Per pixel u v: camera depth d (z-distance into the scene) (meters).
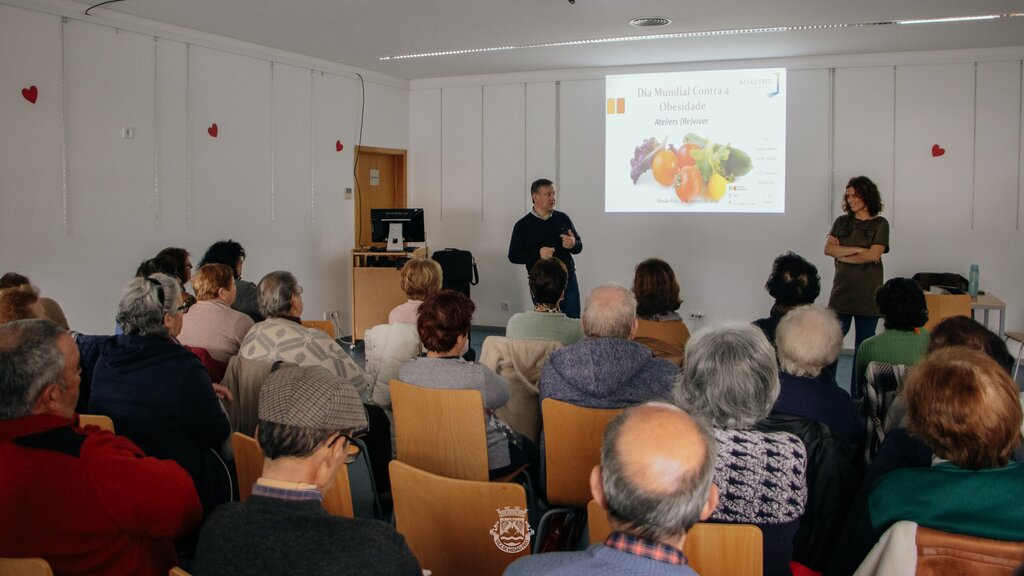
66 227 5.25
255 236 6.79
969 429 1.51
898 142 6.86
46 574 1.37
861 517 1.67
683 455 1.10
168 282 2.56
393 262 7.55
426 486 1.92
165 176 5.93
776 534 1.66
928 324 5.48
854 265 5.24
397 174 8.53
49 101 5.09
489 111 8.16
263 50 6.67
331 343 2.99
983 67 6.61
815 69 7.02
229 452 2.72
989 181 6.67
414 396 2.49
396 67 7.70
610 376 2.38
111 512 1.58
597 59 7.20
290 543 1.26
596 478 1.19
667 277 3.47
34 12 4.98
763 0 5.01
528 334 3.28
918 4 5.10
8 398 1.56
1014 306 6.68
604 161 7.73
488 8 5.28
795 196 7.16
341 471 1.90
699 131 7.39
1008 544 1.42
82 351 2.87
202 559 1.29
